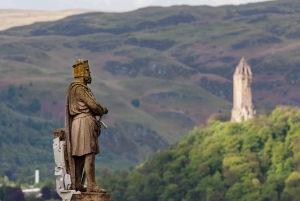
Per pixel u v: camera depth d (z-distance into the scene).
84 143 45.69
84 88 46.19
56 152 45.69
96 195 45.34
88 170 45.69
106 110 46.53
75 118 45.97
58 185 45.53
